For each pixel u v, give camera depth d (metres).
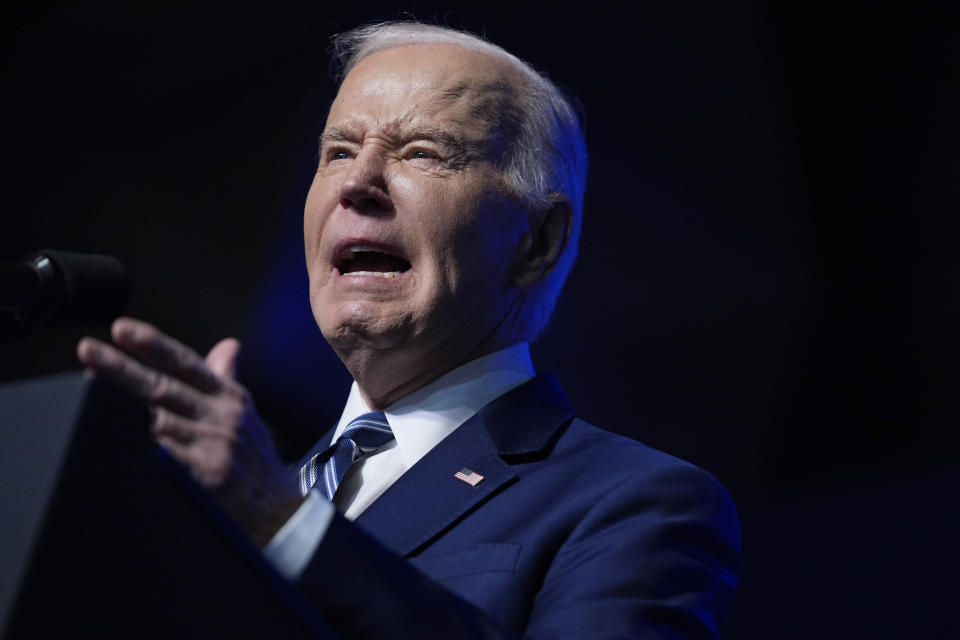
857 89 11.41
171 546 1.74
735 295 13.07
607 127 11.98
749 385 13.27
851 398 12.81
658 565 3.17
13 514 1.62
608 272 13.06
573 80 11.49
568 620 2.96
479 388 4.09
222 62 11.69
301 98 11.77
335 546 2.26
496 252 4.16
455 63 4.36
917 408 12.50
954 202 11.82
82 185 11.92
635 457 3.63
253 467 2.30
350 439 4.05
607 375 13.55
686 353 13.41
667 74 11.47
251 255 12.05
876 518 12.42
